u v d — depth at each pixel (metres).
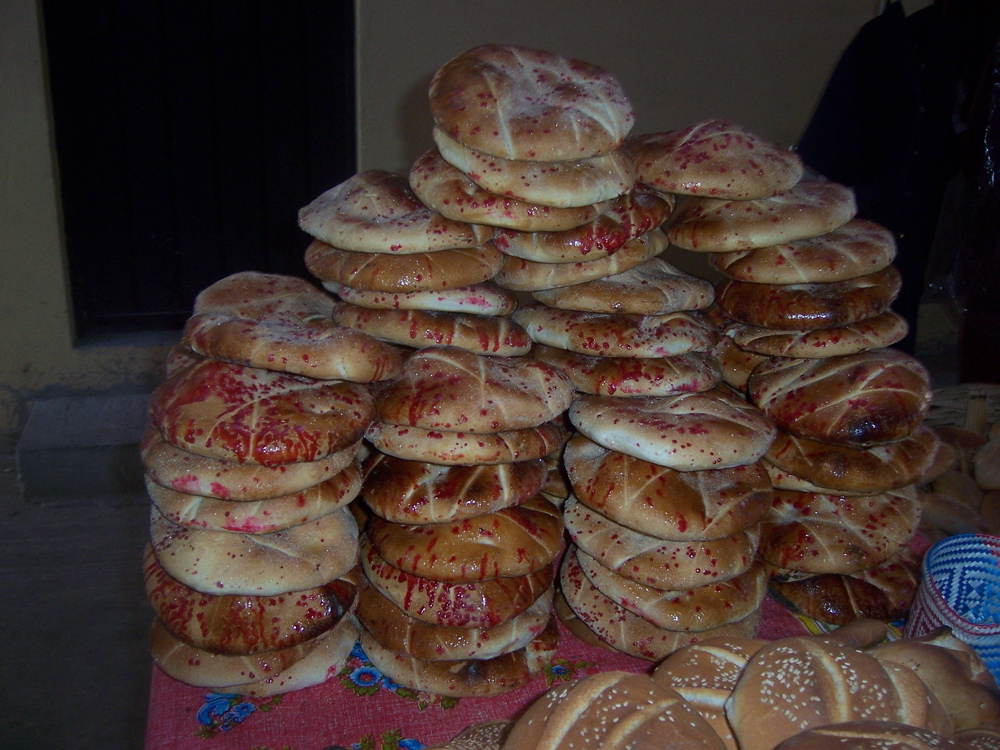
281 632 0.92
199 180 2.50
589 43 2.35
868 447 1.05
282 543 0.92
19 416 2.43
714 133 1.02
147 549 1.04
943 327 2.79
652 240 1.04
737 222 1.02
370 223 0.94
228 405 0.86
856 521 1.10
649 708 0.73
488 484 0.95
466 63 0.94
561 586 1.12
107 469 2.21
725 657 0.89
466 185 0.92
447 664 0.99
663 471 0.98
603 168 0.92
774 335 1.08
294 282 1.03
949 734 0.78
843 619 1.10
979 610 0.99
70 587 1.87
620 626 1.04
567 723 0.74
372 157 2.38
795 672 0.78
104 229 2.47
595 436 0.97
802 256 1.02
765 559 1.11
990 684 0.88
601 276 1.00
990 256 1.64
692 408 0.99
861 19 2.46
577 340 1.00
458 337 0.96
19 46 2.10
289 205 2.58
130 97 2.36
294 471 0.87
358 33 2.24
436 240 0.93
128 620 1.78
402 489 0.95
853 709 0.75
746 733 0.77
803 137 2.03
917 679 0.80
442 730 0.95
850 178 1.95
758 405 1.08
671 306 1.00
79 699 1.57
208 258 2.59
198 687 0.97
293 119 2.48
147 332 2.58
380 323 0.96
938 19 1.83
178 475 0.86
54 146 2.26
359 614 1.03
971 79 1.89
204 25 2.33
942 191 1.93
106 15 2.26
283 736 0.93
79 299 2.48
